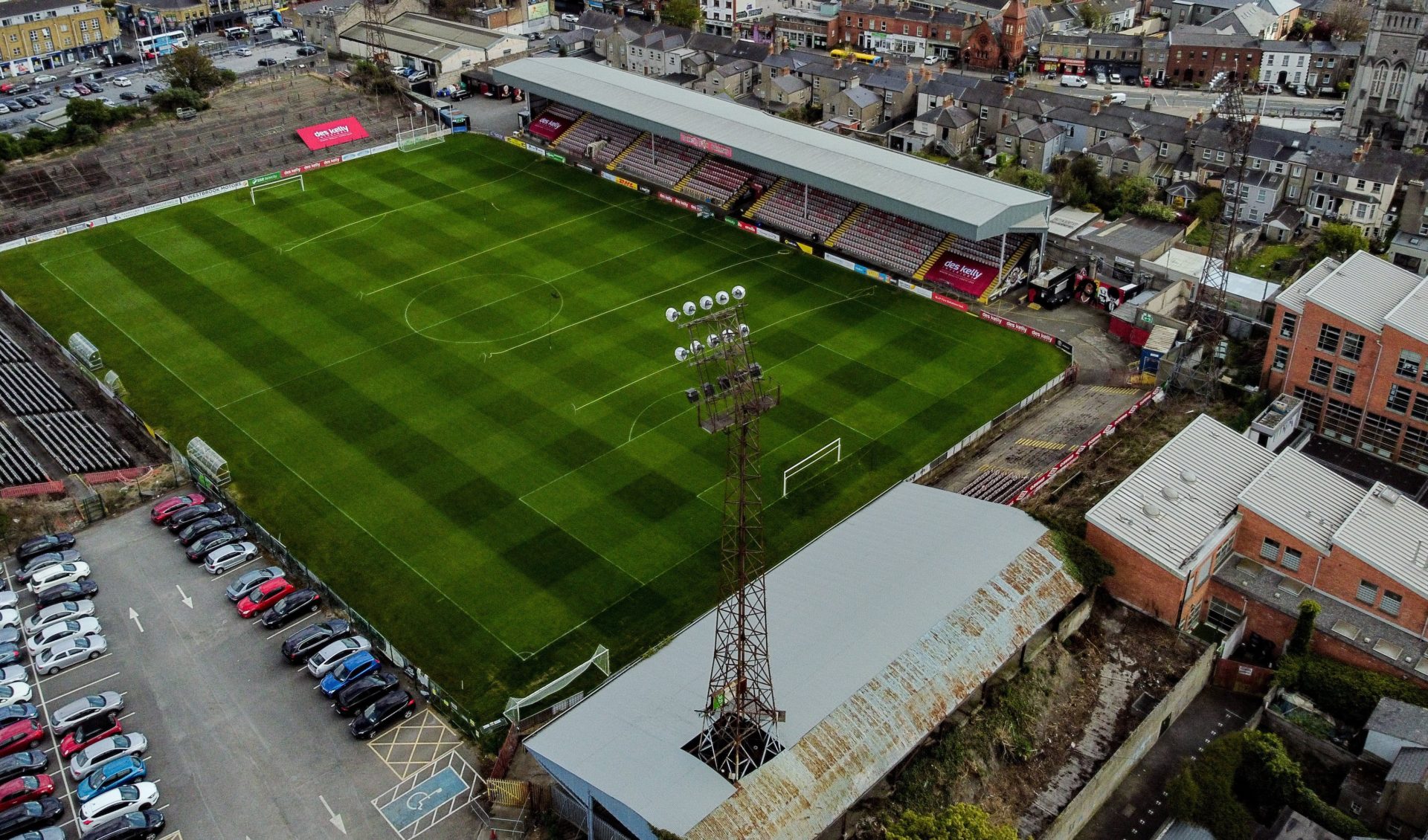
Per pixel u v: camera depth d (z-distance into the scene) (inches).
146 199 5885.8
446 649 3065.9
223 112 6781.5
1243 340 4552.2
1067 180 5851.4
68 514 3563.0
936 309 4820.4
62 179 5925.2
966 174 5275.6
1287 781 2536.9
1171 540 3009.4
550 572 3329.2
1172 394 4173.2
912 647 2664.9
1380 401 3779.5
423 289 4940.9
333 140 6565.0
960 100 6830.7
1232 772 2549.2
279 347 4490.7
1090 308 4886.8
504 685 2955.2
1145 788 2684.5
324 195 5910.4
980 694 2778.1
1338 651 2893.7
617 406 4109.3
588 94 6333.7
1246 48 7824.8
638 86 6437.0
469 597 3240.7
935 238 5167.3
